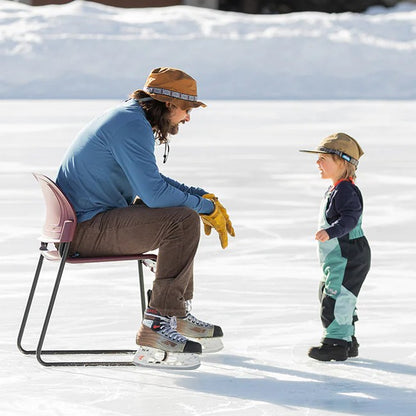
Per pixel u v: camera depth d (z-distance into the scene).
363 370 12.41
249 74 108.19
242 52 111.12
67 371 12.30
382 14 146.00
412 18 126.50
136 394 11.32
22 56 106.56
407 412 10.69
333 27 120.88
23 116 67.62
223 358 12.99
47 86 102.62
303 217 25.34
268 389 11.55
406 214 25.73
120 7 143.50
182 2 147.12
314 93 105.38
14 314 15.27
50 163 38.59
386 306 15.88
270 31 118.31
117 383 11.80
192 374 12.23
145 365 12.46
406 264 19.36
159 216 12.72
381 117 69.25
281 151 43.97
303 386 11.68
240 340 13.90
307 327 14.59
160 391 11.45
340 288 12.88
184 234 12.70
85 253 13.05
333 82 108.00
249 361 12.84
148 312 12.67
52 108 78.00
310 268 19.03
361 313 15.43
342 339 12.82
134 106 13.15
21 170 36.03
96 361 12.78
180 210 12.75
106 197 13.07
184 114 13.25
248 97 103.44
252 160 39.94
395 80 109.06
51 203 12.93
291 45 112.94
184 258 12.75
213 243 21.67
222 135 52.62
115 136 12.80
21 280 17.83
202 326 13.30
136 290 17.00
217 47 111.38
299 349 13.42
